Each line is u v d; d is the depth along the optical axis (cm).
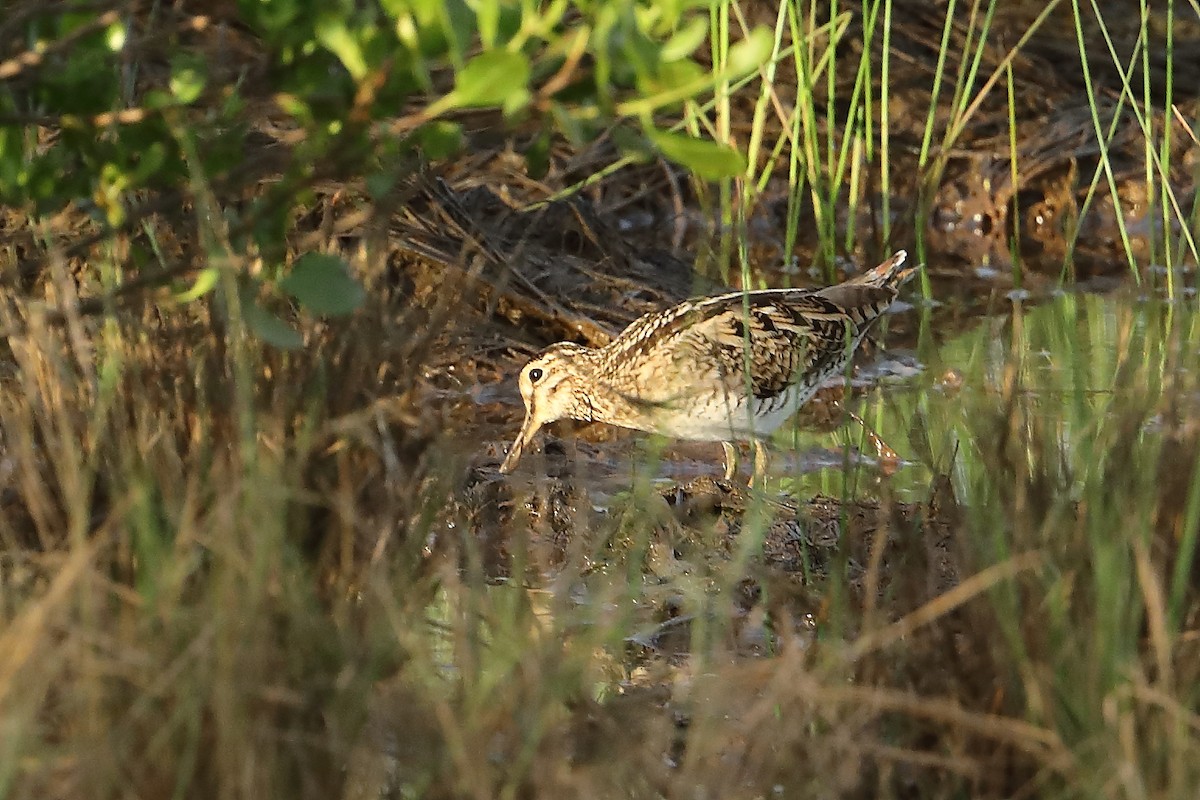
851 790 620
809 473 1106
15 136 666
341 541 696
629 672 770
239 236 700
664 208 1658
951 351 1311
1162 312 991
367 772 592
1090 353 1112
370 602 653
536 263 1405
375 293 768
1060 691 623
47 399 743
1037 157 1747
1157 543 670
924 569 782
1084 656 627
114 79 656
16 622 564
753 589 906
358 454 733
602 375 1155
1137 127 1762
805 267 1586
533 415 1171
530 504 1015
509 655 636
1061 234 1720
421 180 860
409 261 1284
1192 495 678
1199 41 1894
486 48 570
